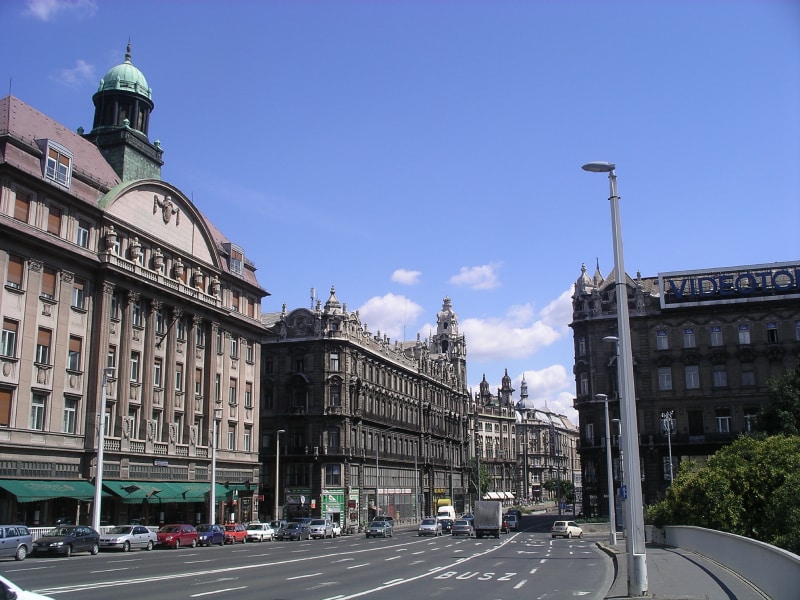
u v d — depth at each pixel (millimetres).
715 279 87188
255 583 26547
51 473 50562
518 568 34625
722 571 28406
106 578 27391
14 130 54125
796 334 84250
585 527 81688
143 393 60469
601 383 90688
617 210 21609
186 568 32938
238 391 75000
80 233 55500
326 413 94500
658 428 86188
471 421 176125
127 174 67000
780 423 64438
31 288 50344
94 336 55750
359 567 34750
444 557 42500
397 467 112875
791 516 35656
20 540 38250
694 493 42281
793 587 17141
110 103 70062
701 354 86250
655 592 21656
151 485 59438
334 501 92938
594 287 95312
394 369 114750
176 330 65438
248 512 75062
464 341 158000
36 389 50031
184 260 67125
